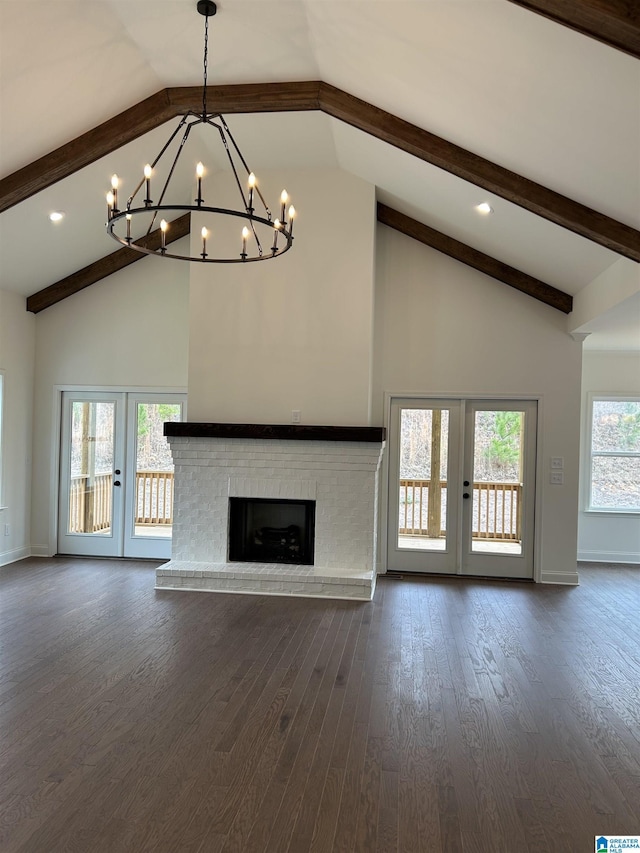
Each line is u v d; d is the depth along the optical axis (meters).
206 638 4.60
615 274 4.96
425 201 5.81
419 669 4.09
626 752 3.08
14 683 3.73
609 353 7.77
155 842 2.33
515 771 2.88
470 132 4.12
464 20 3.07
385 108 4.45
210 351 6.27
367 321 6.10
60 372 7.30
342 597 5.75
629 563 7.66
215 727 3.23
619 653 4.45
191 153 5.82
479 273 6.61
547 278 6.17
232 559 6.29
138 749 2.99
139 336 7.17
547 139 3.74
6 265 6.32
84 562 7.05
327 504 6.05
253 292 6.23
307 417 6.15
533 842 2.38
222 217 6.26
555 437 6.54
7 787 2.66
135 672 3.93
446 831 2.43
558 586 6.42
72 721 3.26
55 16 3.67
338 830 2.42
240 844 2.33
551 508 6.54
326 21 3.73
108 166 5.45
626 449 7.77
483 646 4.55
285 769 2.85
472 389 6.63
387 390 6.75
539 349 6.54
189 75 4.59
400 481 6.87
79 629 4.74
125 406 7.25
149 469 7.25
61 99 4.33
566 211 4.30
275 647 4.44
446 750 3.06
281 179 6.20
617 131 3.32
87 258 6.90
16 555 7.11
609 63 2.87
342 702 3.56
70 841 2.33
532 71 3.20
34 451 7.34
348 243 6.12
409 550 6.88
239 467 6.17
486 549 6.77
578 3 2.46
